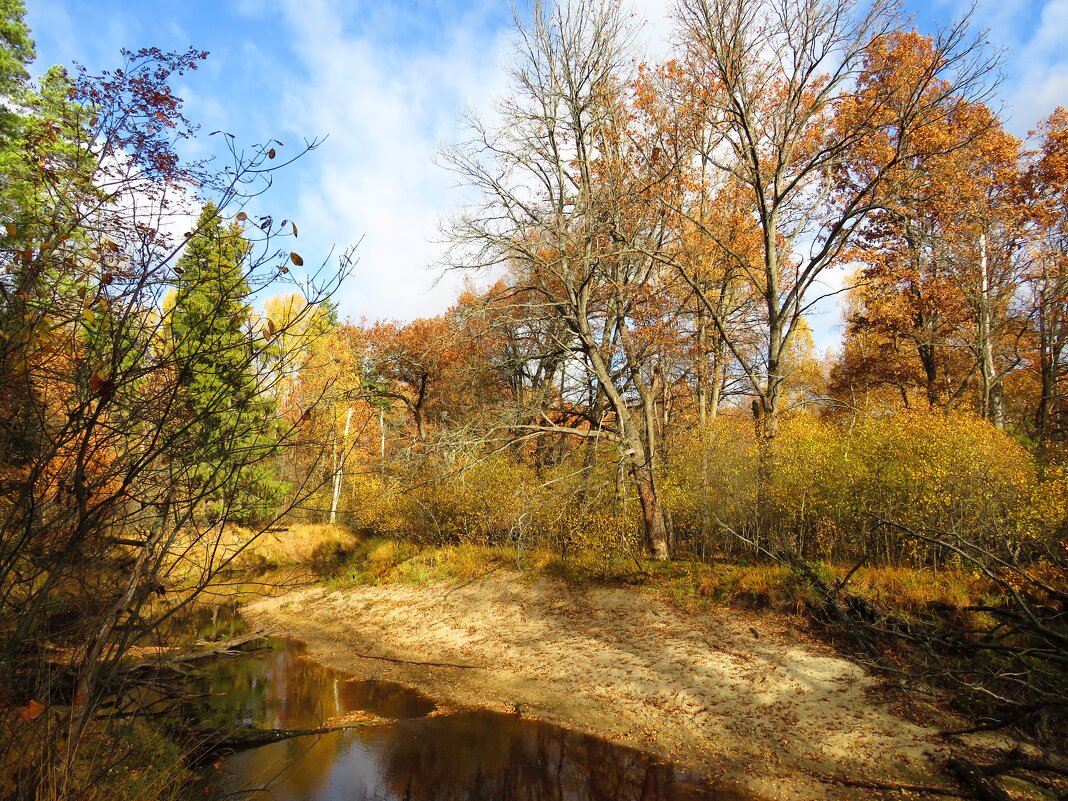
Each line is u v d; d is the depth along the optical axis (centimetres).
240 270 402
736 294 2712
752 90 1739
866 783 840
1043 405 2231
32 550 378
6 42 1383
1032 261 2169
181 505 429
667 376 2383
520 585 1833
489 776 922
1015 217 2077
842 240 1702
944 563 1298
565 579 1784
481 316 1853
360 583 2211
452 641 1617
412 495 2288
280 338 430
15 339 365
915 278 2261
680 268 1802
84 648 431
